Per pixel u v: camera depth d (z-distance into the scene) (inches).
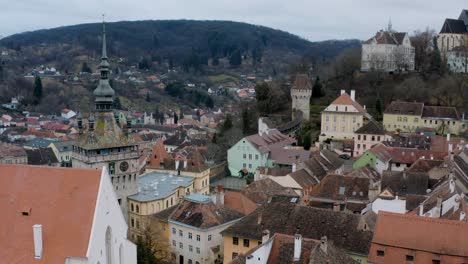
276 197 3823.8
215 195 4106.8
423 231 2647.6
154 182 5482.3
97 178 2309.3
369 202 4212.6
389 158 5959.6
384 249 2659.9
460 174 4434.1
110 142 4869.6
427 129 7514.8
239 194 4286.4
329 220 3208.7
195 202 4015.8
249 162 6889.8
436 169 4569.4
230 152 7037.4
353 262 2532.0
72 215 2256.4
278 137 7657.5
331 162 6048.2
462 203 3152.1
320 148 7140.8
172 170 6067.9
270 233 3230.8
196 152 6156.5
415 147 6422.2
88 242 2194.9
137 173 5054.1
